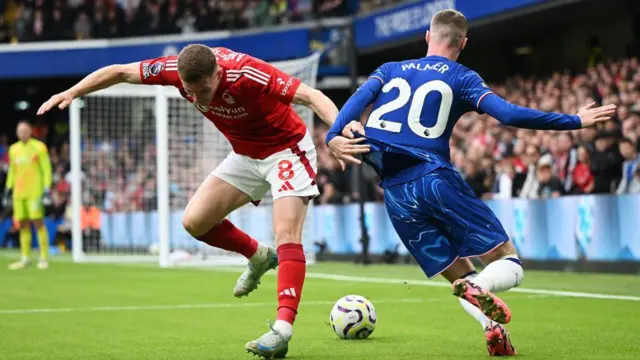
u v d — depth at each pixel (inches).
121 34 1533.0
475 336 383.9
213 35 1386.6
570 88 930.7
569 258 740.7
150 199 1274.6
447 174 309.9
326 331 409.7
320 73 1244.5
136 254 1269.7
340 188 1112.8
